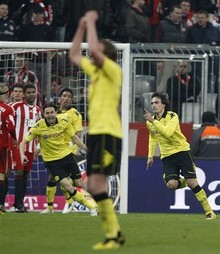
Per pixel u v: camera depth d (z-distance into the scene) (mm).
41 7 62562
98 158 27812
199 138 52938
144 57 57500
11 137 46406
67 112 47906
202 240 31531
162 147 44875
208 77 57688
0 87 46156
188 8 63969
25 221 38938
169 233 33875
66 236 32188
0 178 46406
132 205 52781
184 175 44750
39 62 53094
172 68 57656
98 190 27922
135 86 57344
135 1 63375
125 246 28828
